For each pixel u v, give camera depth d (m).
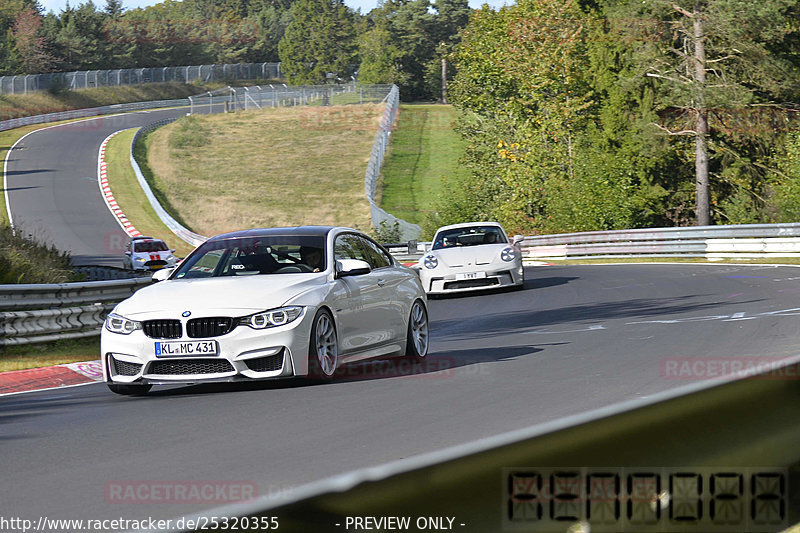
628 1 113.38
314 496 5.00
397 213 172.00
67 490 12.80
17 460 15.12
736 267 60.00
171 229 153.38
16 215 157.50
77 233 145.25
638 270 64.06
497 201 125.62
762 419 8.28
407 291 26.56
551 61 127.88
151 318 21.36
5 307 32.97
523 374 22.86
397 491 5.28
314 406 19.11
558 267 76.56
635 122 112.75
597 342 29.11
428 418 17.28
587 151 117.62
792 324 30.33
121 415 19.41
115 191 179.75
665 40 109.62
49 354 33.03
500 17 149.62
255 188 193.12
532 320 38.72
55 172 194.75
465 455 5.66
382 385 21.86
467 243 55.34
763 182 109.00
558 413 17.31
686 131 104.69
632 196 98.50
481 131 157.25
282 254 24.03
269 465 13.88
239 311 21.19
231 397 21.06
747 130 107.06
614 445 6.62
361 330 23.88
